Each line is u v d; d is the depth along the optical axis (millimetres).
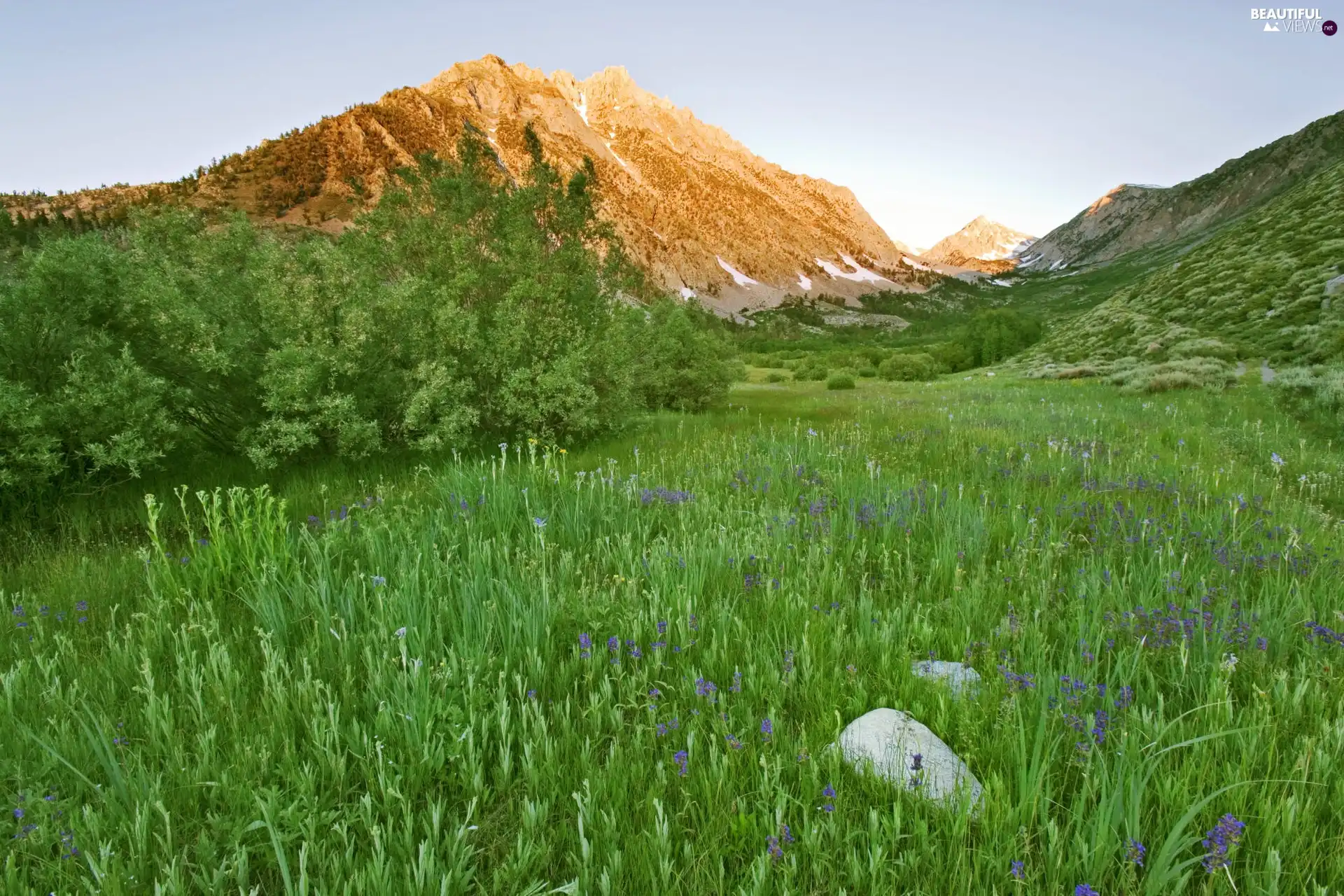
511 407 10797
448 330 10414
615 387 13219
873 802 2314
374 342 9625
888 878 1983
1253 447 11281
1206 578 4254
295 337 8625
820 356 66312
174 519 6586
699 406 20766
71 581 4672
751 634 3488
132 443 6535
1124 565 4566
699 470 8133
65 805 2246
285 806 2262
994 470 8305
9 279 7000
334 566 4664
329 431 8789
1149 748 2418
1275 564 4562
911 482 7281
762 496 6738
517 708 2834
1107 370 30438
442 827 2283
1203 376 20953
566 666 3119
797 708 2902
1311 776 2314
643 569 4363
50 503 6676
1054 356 42469
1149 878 1856
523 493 5867
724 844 2139
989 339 58688
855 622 3670
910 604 3898
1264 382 19672
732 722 2676
